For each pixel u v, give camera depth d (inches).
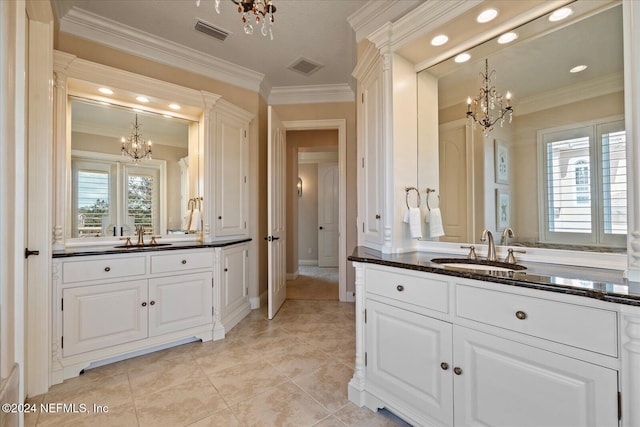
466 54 70.9
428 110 76.7
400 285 57.2
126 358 83.2
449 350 49.1
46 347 67.8
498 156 66.8
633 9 37.8
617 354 32.8
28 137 66.2
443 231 74.5
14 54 39.6
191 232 111.3
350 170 140.6
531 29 60.9
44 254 68.0
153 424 56.7
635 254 37.4
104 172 95.5
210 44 104.5
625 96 38.4
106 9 86.4
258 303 131.6
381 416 59.4
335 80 133.0
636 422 31.3
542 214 60.1
